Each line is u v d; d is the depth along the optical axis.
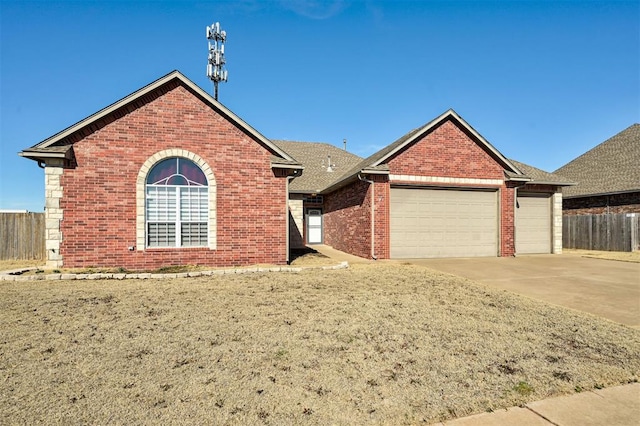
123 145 11.04
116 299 7.27
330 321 5.91
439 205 15.39
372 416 3.26
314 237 22.38
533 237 17.52
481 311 6.66
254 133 12.05
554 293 8.41
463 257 15.43
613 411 3.42
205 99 11.70
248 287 8.45
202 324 5.73
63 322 5.81
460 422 3.22
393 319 6.07
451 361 4.44
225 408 3.36
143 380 3.89
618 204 19.84
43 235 14.34
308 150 26.89
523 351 4.78
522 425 3.19
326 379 3.93
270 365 4.27
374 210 14.55
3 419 3.17
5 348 4.75
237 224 11.92
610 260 14.46
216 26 25.28
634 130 24.22
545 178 17.61
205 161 11.70
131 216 11.03
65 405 3.39
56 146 10.50
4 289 8.15
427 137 15.16
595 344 5.07
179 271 10.48
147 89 11.14
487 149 15.77
